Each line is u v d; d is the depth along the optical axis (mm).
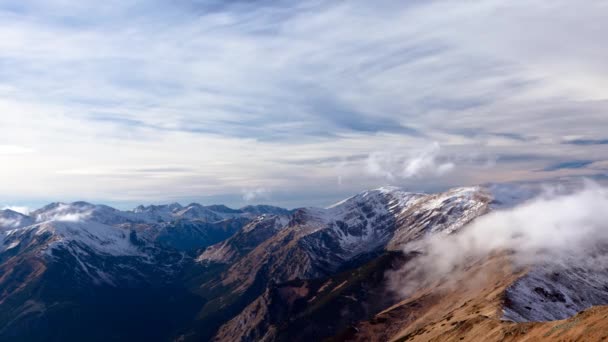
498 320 124938
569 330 87500
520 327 106000
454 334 134875
